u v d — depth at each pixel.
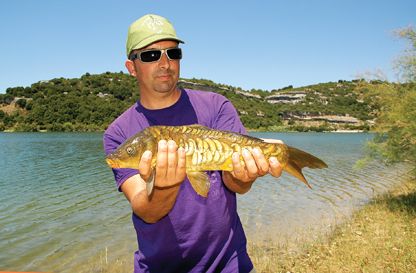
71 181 26.44
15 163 38.25
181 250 3.20
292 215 16.69
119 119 3.52
